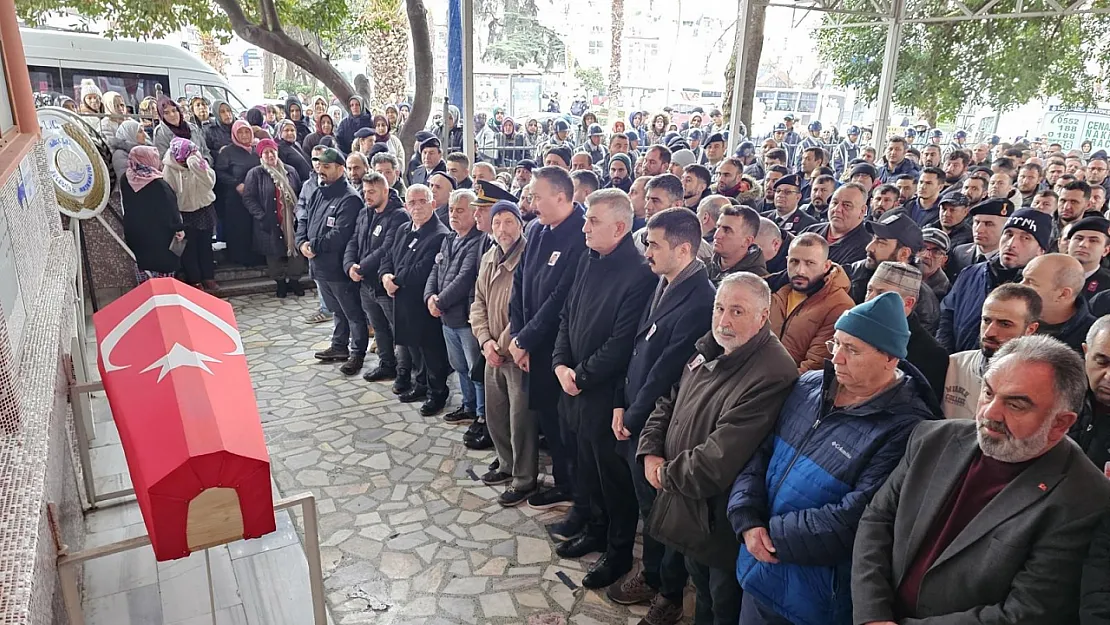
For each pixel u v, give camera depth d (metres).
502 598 2.69
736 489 1.96
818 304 2.63
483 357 3.59
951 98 13.18
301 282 7.01
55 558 1.56
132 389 1.77
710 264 3.35
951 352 3.07
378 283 4.53
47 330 2.21
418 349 4.47
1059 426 1.33
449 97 6.37
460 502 3.37
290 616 2.50
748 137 10.70
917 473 1.57
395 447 3.92
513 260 3.34
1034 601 1.30
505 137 10.97
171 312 2.10
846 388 1.80
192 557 2.75
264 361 5.22
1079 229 3.04
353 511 3.27
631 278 2.66
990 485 1.44
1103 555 1.25
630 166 6.54
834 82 14.27
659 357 2.42
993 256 3.14
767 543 1.83
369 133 7.30
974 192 5.33
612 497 2.74
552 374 3.09
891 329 1.69
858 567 1.60
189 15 9.27
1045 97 13.29
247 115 7.88
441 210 4.77
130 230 5.70
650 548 2.60
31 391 1.78
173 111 6.49
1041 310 2.06
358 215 4.76
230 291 6.78
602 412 2.72
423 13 8.05
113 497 2.90
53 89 8.67
